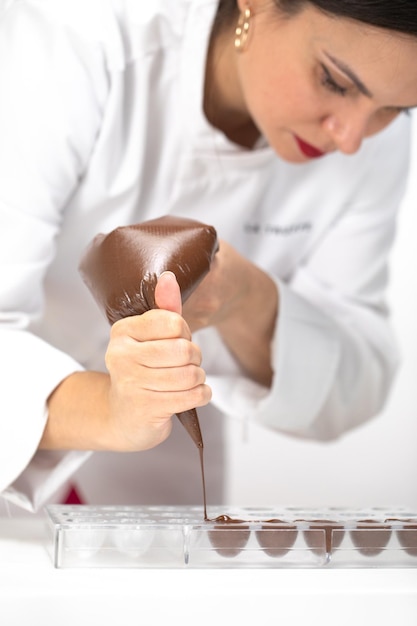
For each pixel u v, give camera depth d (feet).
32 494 3.20
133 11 3.45
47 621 2.44
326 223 4.11
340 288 4.24
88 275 2.94
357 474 7.99
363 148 3.96
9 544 3.02
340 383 3.98
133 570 2.68
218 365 3.83
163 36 3.50
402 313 8.00
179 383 2.66
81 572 2.65
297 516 2.97
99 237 2.97
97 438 2.99
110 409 2.89
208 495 4.55
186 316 3.26
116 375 2.73
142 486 4.51
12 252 3.28
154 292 2.74
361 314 4.19
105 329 3.93
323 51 3.02
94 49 3.35
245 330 3.64
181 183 3.73
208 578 2.61
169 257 2.79
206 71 3.54
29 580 2.56
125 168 3.61
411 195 7.93
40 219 3.34
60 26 3.31
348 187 4.03
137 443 2.91
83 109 3.36
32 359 3.09
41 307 3.54
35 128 3.27
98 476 4.52
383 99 3.04
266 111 3.27
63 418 3.04
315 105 3.15
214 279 3.22
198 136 3.63
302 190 3.99
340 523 2.79
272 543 2.75
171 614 2.47
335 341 3.81
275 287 3.65
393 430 8.02
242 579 2.60
